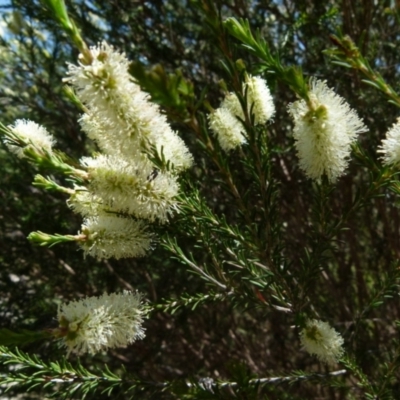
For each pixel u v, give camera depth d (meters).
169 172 0.19
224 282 0.24
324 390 0.62
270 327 0.65
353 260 0.59
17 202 0.59
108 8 0.53
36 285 0.58
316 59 0.49
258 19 0.51
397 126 0.18
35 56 0.57
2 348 0.21
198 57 0.55
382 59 0.51
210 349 0.61
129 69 0.12
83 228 0.20
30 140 0.20
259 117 0.21
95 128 0.20
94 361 0.59
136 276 0.59
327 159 0.18
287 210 0.57
